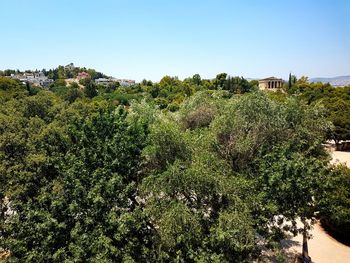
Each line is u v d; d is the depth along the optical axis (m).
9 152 21.73
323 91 86.50
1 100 47.00
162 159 14.31
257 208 12.65
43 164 16.48
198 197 12.77
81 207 12.12
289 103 19.19
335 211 15.86
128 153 14.11
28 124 26.58
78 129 15.65
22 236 11.73
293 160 13.38
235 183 12.68
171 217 11.37
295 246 18.78
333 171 15.62
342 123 48.69
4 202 18.48
